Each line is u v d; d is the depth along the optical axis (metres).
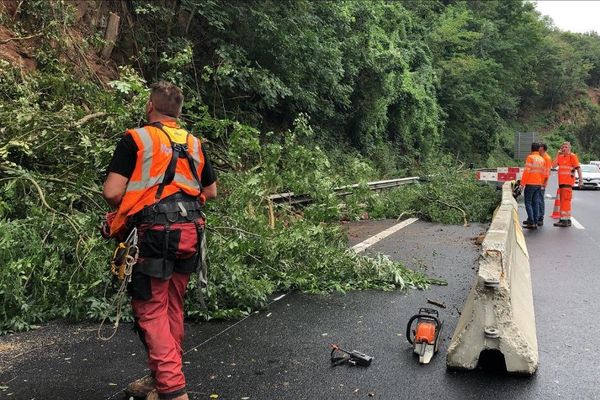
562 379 3.87
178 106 3.36
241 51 12.23
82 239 5.17
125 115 6.30
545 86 80.88
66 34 9.16
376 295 6.11
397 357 4.28
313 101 15.07
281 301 5.85
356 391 3.67
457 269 7.45
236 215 5.95
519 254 6.09
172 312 3.39
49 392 3.61
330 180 7.77
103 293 5.22
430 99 29.53
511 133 53.91
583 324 5.14
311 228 6.47
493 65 36.28
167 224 3.07
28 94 7.11
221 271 5.36
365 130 22.19
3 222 4.86
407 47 28.45
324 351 4.40
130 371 3.97
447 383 3.80
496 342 3.93
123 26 11.17
